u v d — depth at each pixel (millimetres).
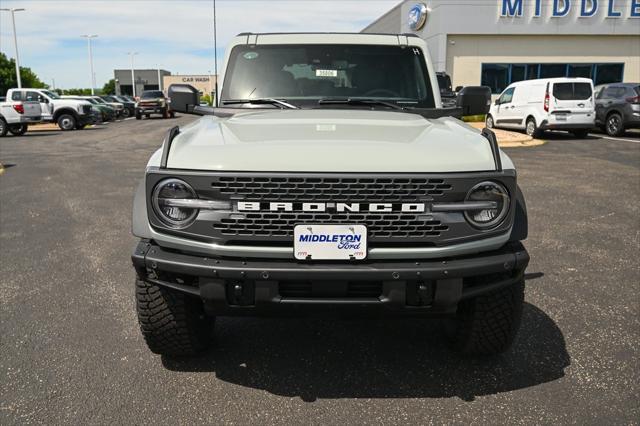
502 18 28438
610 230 6535
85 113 26422
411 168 2730
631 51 29328
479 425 2783
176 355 3449
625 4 28578
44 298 4449
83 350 3570
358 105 4066
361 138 2965
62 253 5680
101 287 4703
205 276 2758
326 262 2740
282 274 2699
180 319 3160
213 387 3154
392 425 2791
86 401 2990
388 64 4309
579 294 4523
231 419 2846
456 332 3445
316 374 3311
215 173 2709
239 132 3111
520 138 17297
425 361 3463
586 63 29312
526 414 2871
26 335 3775
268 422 2816
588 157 13258
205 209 2752
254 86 4207
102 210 7754
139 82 99688
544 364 3396
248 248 2748
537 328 3896
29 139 20953
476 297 3129
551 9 28422
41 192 9188
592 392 3072
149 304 3129
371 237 2740
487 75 29234
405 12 32906
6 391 3074
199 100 4375
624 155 13594
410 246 2779
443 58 28797
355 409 2936
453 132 3201
